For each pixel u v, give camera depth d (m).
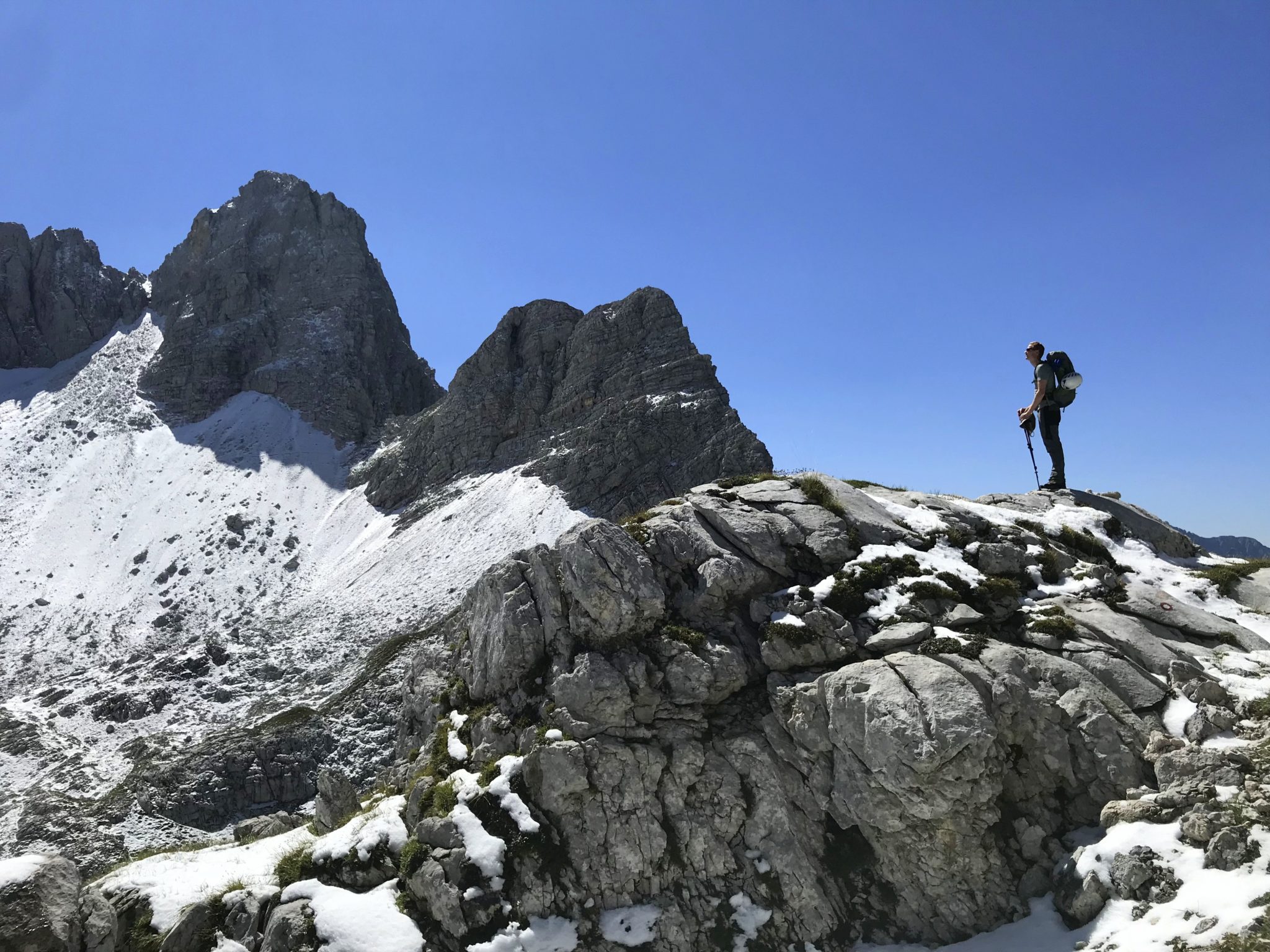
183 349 156.88
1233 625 15.71
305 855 14.19
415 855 13.38
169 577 107.56
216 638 91.12
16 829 58.03
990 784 12.77
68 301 180.25
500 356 124.44
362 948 12.35
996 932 12.12
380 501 119.94
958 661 14.08
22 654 95.00
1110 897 11.38
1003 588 16.22
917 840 12.92
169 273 183.00
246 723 72.44
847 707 13.66
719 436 96.19
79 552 115.75
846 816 13.62
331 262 171.75
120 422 146.12
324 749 63.12
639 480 94.31
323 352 156.88
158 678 83.06
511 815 13.77
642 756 14.38
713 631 16.09
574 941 12.78
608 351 114.75
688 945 12.80
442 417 122.31
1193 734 12.84
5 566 112.12
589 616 15.93
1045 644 14.89
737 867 13.59
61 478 133.38
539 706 15.68
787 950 12.77
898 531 18.00
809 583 16.97
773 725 14.77
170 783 61.19
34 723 78.06
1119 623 15.34
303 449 137.88
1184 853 11.11
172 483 129.75
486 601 17.97
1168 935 10.18
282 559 109.44
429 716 18.44
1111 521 19.42
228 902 13.45
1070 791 13.13
